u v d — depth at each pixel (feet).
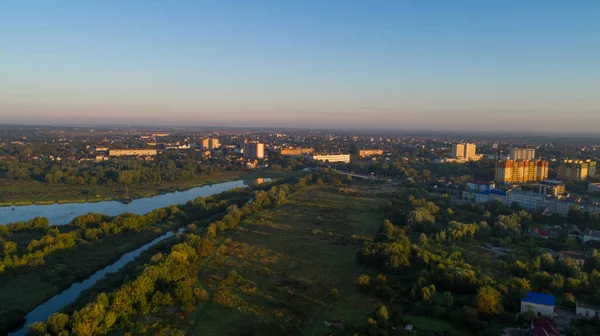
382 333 398.01
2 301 506.48
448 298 460.14
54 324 397.80
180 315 449.89
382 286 513.45
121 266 644.69
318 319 450.71
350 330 422.82
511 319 431.43
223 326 431.02
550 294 488.44
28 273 581.53
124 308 437.17
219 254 655.76
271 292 515.91
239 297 498.69
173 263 546.67
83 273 597.11
